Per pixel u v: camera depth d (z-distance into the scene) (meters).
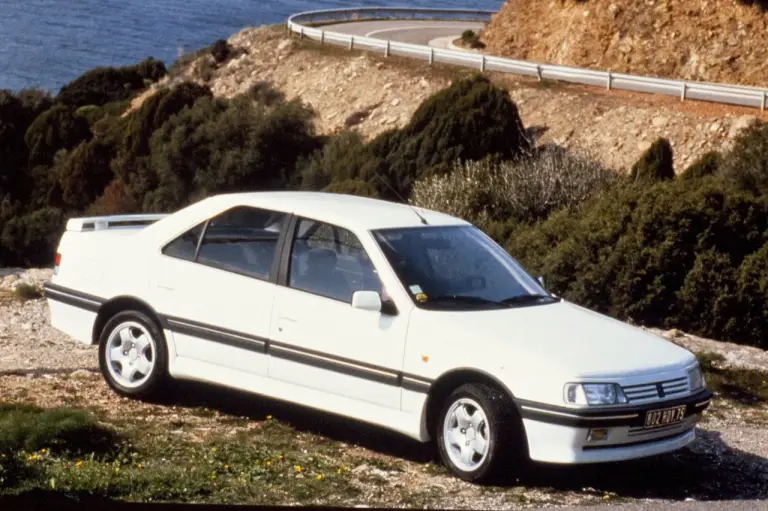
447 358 6.93
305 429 8.00
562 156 30.91
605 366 6.73
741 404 10.22
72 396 8.63
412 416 7.09
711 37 41.78
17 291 16.03
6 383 9.12
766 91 36.50
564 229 18.16
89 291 8.77
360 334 7.32
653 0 43.91
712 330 14.85
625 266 15.52
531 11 50.50
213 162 41.62
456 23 67.88
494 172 29.36
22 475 6.05
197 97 45.69
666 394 6.91
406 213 8.21
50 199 46.47
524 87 42.38
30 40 160.50
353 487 6.52
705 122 36.59
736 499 6.87
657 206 15.85
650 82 39.84
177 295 8.26
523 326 7.14
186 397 8.73
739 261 15.72
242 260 8.06
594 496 6.66
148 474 6.31
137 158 44.00
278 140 42.28
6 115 53.28
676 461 7.80
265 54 54.62
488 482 6.78
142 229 9.12
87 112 55.78
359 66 48.69
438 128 36.59
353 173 37.94
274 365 7.72
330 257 7.68
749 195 16.53
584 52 45.91
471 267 7.82
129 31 175.62
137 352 8.55
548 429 6.54
